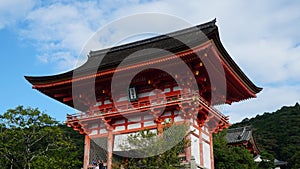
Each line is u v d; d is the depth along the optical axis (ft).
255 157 153.99
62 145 102.68
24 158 92.89
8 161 96.27
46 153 99.91
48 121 99.25
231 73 79.87
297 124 245.65
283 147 221.87
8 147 95.40
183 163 67.87
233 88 91.04
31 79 84.79
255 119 288.92
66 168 101.45
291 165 194.39
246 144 148.77
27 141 94.89
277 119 260.01
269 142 230.07
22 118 96.89
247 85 90.99
